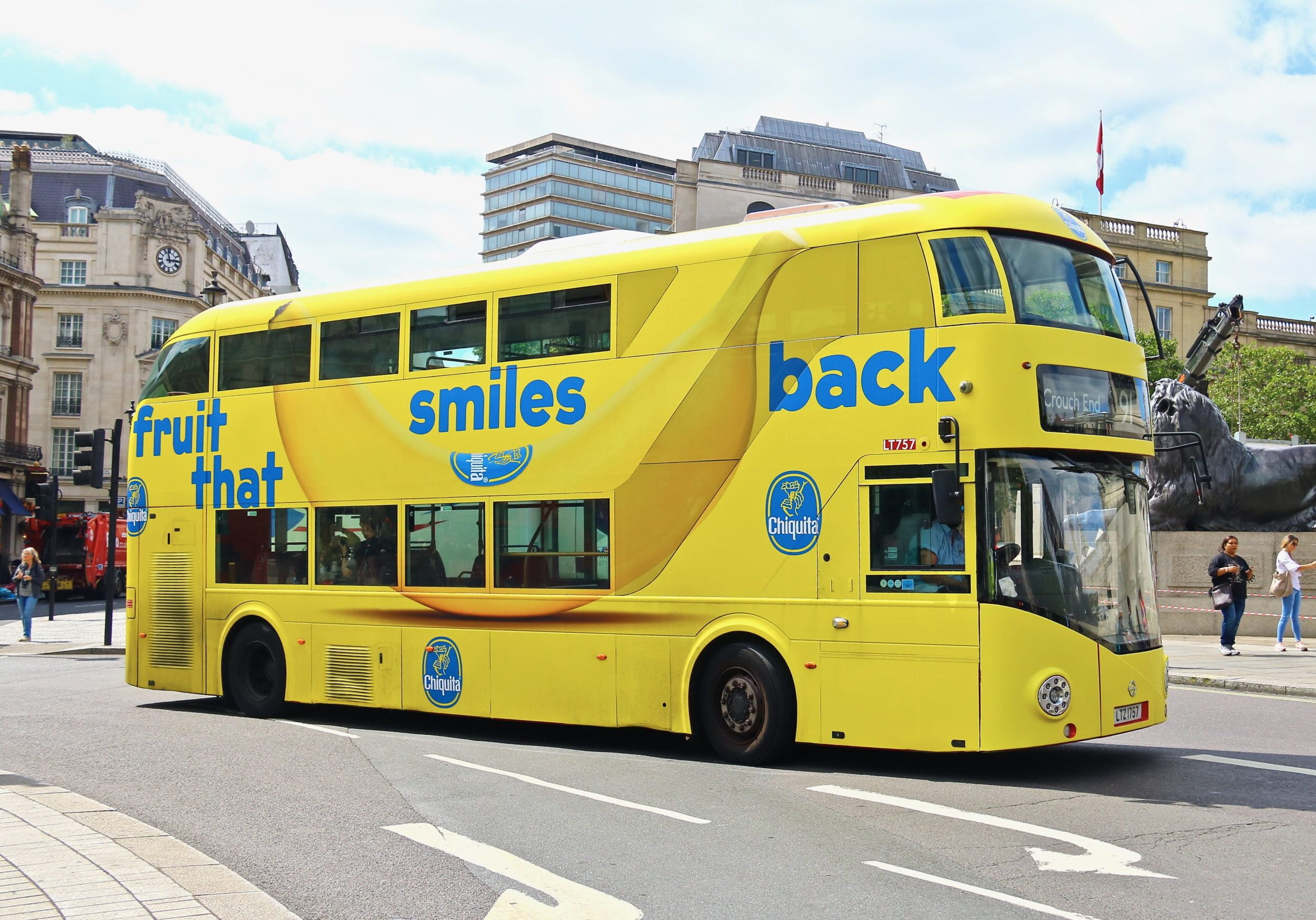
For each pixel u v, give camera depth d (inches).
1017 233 380.8
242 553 550.9
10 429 2603.3
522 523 460.8
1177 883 262.2
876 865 278.4
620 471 436.8
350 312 521.3
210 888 249.6
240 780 388.8
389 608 497.0
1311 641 853.8
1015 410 366.9
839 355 394.6
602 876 271.4
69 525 1937.7
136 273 3006.9
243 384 557.0
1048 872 272.1
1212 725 502.0
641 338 436.5
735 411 413.4
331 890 260.7
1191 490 901.8
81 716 553.6
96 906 231.6
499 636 463.5
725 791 366.0
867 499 384.8
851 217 401.7
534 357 463.2
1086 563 375.6
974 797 355.6
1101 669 370.9
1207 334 992.9
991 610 361.7
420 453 491.8
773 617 399.9
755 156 3747.5
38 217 3026.6
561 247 478.0
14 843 287.1
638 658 428.5
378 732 503.5
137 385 2994.6
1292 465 909.8
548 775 397.1
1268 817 326.6
